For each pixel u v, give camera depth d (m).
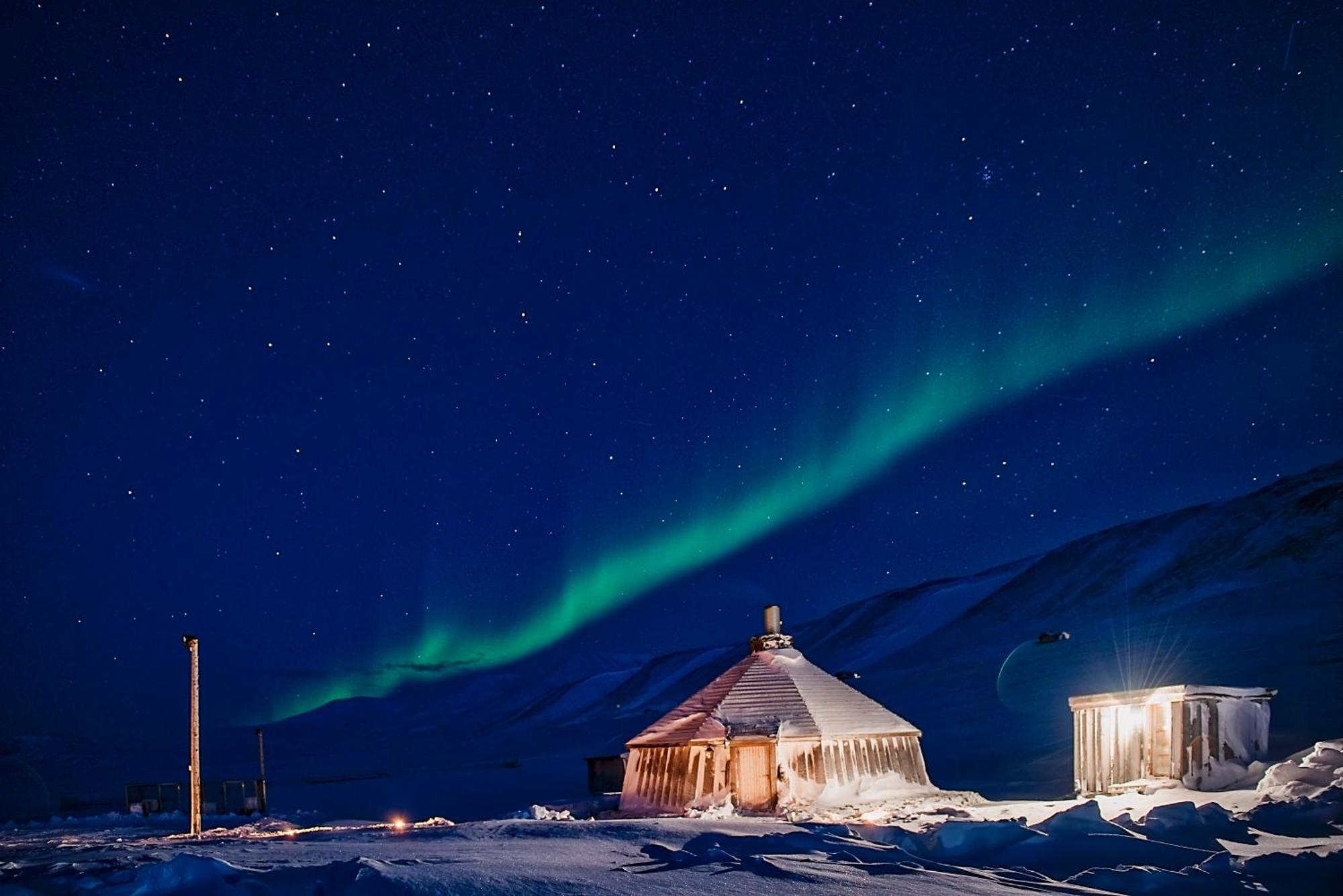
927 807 25.44
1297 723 34.22
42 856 18.66
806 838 14.34
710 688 31.05
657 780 29.11
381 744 177.12
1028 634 95.88
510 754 109.25
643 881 10.76
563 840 16.56
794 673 30.38
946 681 81.69
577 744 113.56
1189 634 70.00
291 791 69.56
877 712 29.84
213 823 39.97
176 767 145.88
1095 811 14.63
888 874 11.29
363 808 46.78
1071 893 10.23
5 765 155.75
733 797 27.81
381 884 10.16
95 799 68.69
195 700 24.72
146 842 22.64
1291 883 10.86
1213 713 23.39
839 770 27.84
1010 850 12.99
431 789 60.72
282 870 12.20
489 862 12.56
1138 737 24.27
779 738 27.70
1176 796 20.69
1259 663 52.78
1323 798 15.84
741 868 11.66
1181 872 11.52
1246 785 22.39
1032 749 43.25
